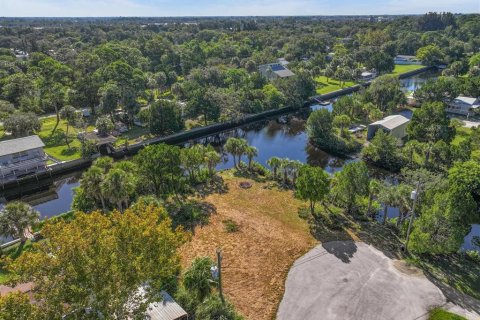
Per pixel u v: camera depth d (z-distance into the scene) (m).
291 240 37.62
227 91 90.94
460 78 103.81
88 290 17.30
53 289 17.08
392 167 57.31
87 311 18.05
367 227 40.00
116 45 129.25
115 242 19.02
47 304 16.89
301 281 31.17
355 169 40.28
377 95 85.25
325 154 66.88
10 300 15.87
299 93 97.06
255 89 98.44
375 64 131.62
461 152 52.47
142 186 46.66
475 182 37.53
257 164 57.31
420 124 62.09
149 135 75.12
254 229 39.88
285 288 30.41
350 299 28.83
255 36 185.75
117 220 20.70
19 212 36.44
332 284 30.61
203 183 52.25
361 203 43.66
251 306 28.36
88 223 19.55
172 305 25.23
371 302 28.45
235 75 106.12
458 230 30.77
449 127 61.06
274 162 52.75
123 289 18.48
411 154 56.22
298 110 99.12
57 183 60.53
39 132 75.00
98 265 17.41
